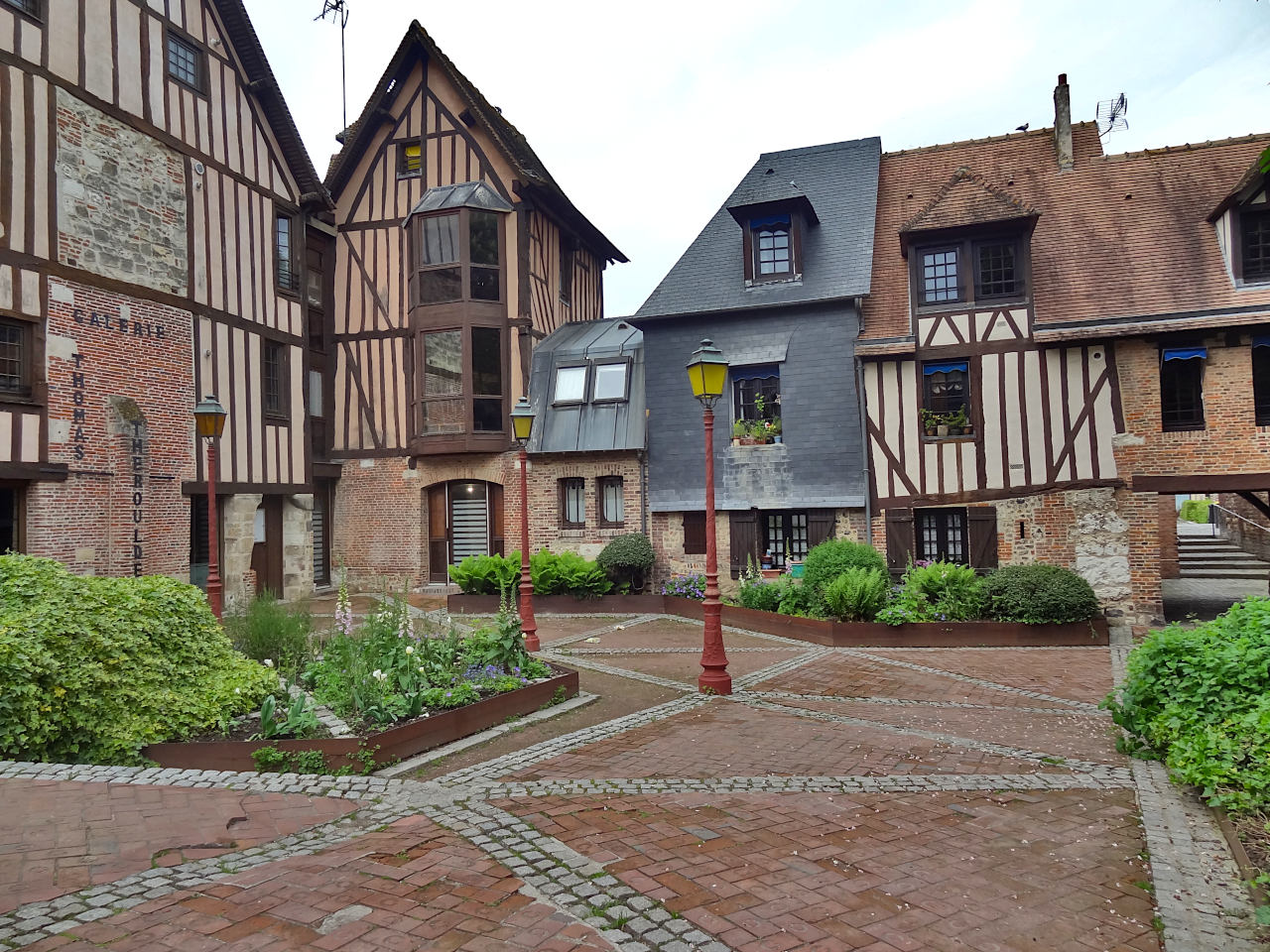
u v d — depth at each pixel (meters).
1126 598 11.84
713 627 7.97
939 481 12.77
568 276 18.77
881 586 10.84
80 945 3.07
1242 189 11.55
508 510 15.93
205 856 3.94
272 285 14.78
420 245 16.17
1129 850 4.13
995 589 10.48
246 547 13.99
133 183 12.09
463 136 16.47
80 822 4.20
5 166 10.30
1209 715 4.98
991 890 3.70
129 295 11.94
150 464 12.12
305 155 15.20
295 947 3.11
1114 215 13.31
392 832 4.34
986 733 6.39
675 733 6.45
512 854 4.04
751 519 14.01
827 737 6.29
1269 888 3.61
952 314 12.71
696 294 14.70
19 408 10.35
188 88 13.14
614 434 15.05
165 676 6.02
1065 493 12.11
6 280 10.25
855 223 14.48
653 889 3.67
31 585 5.99
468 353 15.74
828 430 13.55
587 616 13.19
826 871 3.88
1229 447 11.50
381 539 16.75
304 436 15.48
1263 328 11.30
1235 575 15.77
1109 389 11.97
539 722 6.81
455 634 8.16
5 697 5.08
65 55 11.12
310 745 5.48
